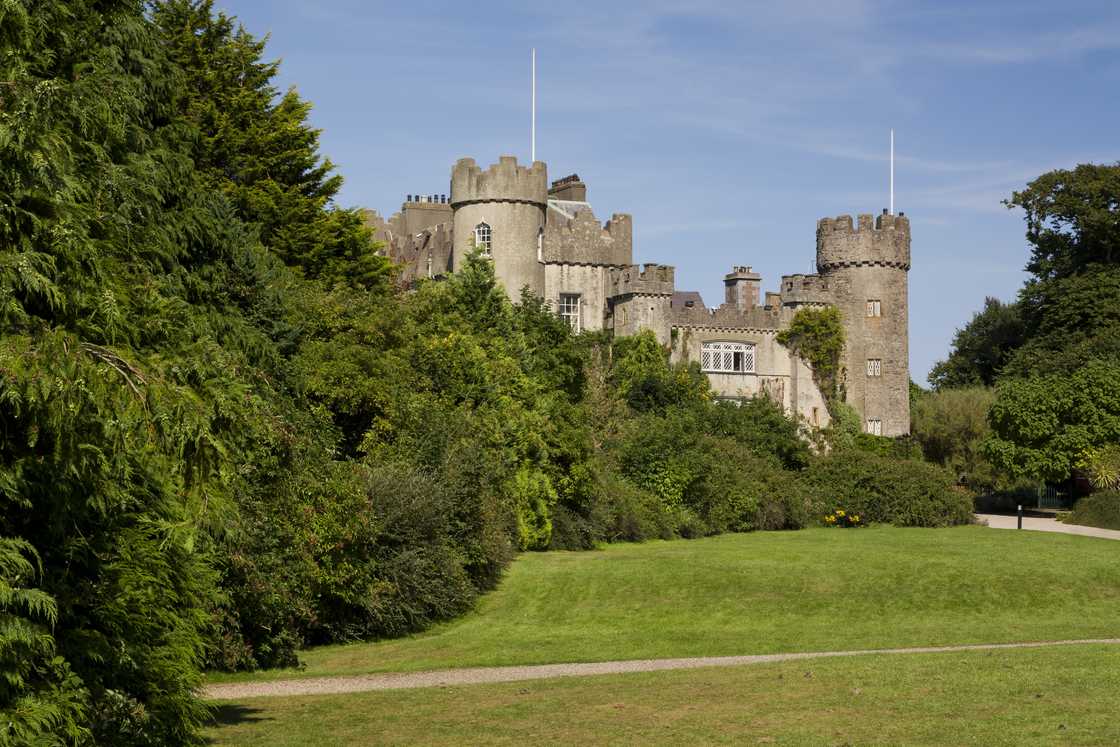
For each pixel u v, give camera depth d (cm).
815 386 6016
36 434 780
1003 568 2686
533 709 1264
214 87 3025
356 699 1365
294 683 1520
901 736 1053
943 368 7556
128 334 931
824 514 4184
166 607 1031
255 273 2067
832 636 2000
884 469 4275
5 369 718
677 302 7069
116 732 912
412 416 2495
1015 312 7275
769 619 2202
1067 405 4562
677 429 3962
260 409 990
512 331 3578
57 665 830
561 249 5681
